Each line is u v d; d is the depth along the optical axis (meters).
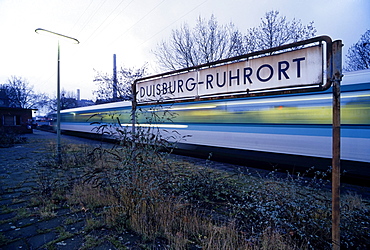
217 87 2.67
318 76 1.85
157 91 3.63
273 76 2.14
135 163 3.39
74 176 5.82
